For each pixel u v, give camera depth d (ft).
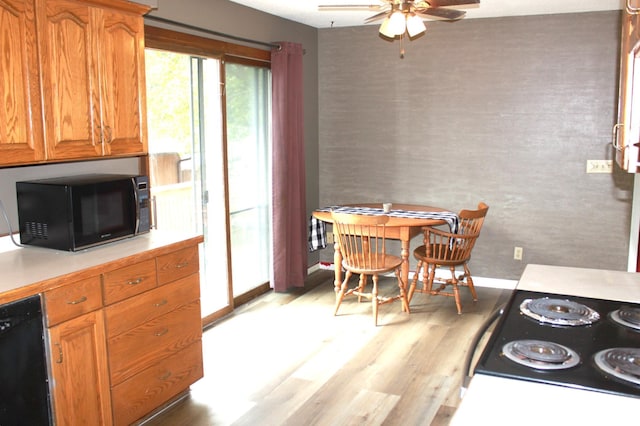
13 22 7.77
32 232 9.04
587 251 15.87
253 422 9.38
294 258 16.44
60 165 9.88
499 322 5.83
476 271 17.07
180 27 12.12
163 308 9.45
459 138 16.69
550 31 15.31
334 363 11.60
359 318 14.25
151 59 11.94
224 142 13.92
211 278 14.15
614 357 4.82
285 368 11.39
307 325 13.76
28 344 7.28
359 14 15.51
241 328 13.56
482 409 4.05
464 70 16.33
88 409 8.18
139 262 8.87
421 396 10.22
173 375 9.77
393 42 17.02
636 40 4.43
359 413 9.64
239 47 14.10
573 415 3.96
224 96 13.80
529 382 4.46
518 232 16.44
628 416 3.93
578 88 15.29
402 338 12.92
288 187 16.02
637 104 4.84
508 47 15.78
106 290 8.33
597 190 15.51
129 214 9.76
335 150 18.33
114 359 8.55
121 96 9.64
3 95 7.69
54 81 8.43
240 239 15.40
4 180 9.04
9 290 6.97
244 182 15.38
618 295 6.66
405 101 17.16
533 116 15.83
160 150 12.41
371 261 14.15
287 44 15.40
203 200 13.65
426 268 15.30
